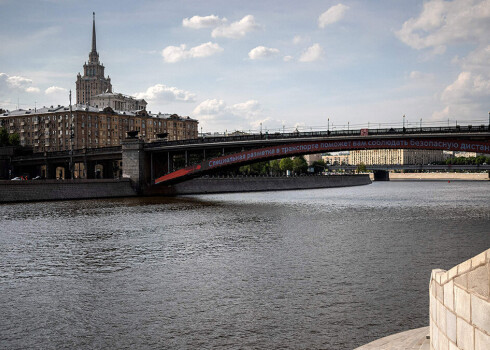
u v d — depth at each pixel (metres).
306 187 160.00
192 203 82.50
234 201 88.44
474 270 8.72
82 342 16.33
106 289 23.17
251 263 29.06
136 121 188.38
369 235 41.56
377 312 18.89
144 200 89.75
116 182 99.06
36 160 124.75
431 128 73.12
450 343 9.80
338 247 34.97
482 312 8.42
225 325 17.73
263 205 78.50
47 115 174.50
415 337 13.92
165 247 35.59
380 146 78.00
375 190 145.50
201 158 142.38
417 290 22.08
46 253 33.19
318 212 65.25
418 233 42.66
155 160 104.94
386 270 26.61
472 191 135.88
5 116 183.38
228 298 21.22
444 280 10.16
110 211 66.06
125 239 39.81
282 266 27.98
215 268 27.67
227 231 45.00
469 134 70.38
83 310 19.83
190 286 23.48
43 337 16.81
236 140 90.25
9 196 81.75
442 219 54.97
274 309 19.50
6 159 130.88
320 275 25.45
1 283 24.58
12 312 19.66
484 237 39.78
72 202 83.19
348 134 79.69
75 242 38.16
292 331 16.97
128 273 26.62
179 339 16.45
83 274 26.48
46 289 23.30
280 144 87.69
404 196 107.56
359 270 26.64
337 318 18.25
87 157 112.81
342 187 174.25
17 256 32.03
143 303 20.70
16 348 15.87
